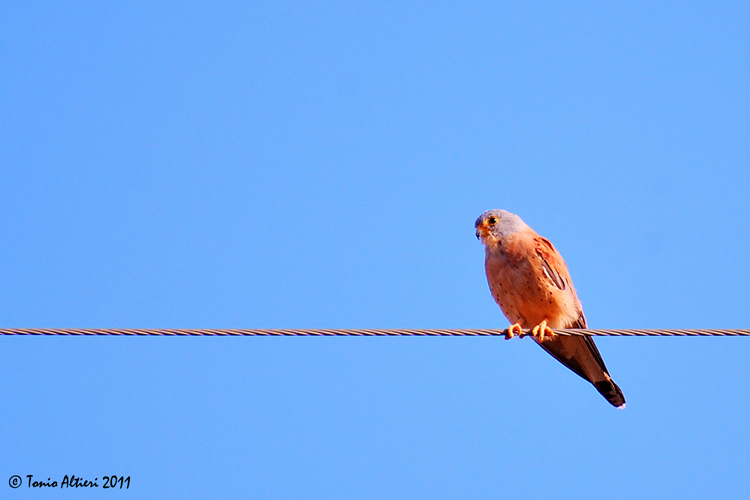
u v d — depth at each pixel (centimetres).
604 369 1348
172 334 981
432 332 1038
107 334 971
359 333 1020
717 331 1034
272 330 1002
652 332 1043
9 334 947
